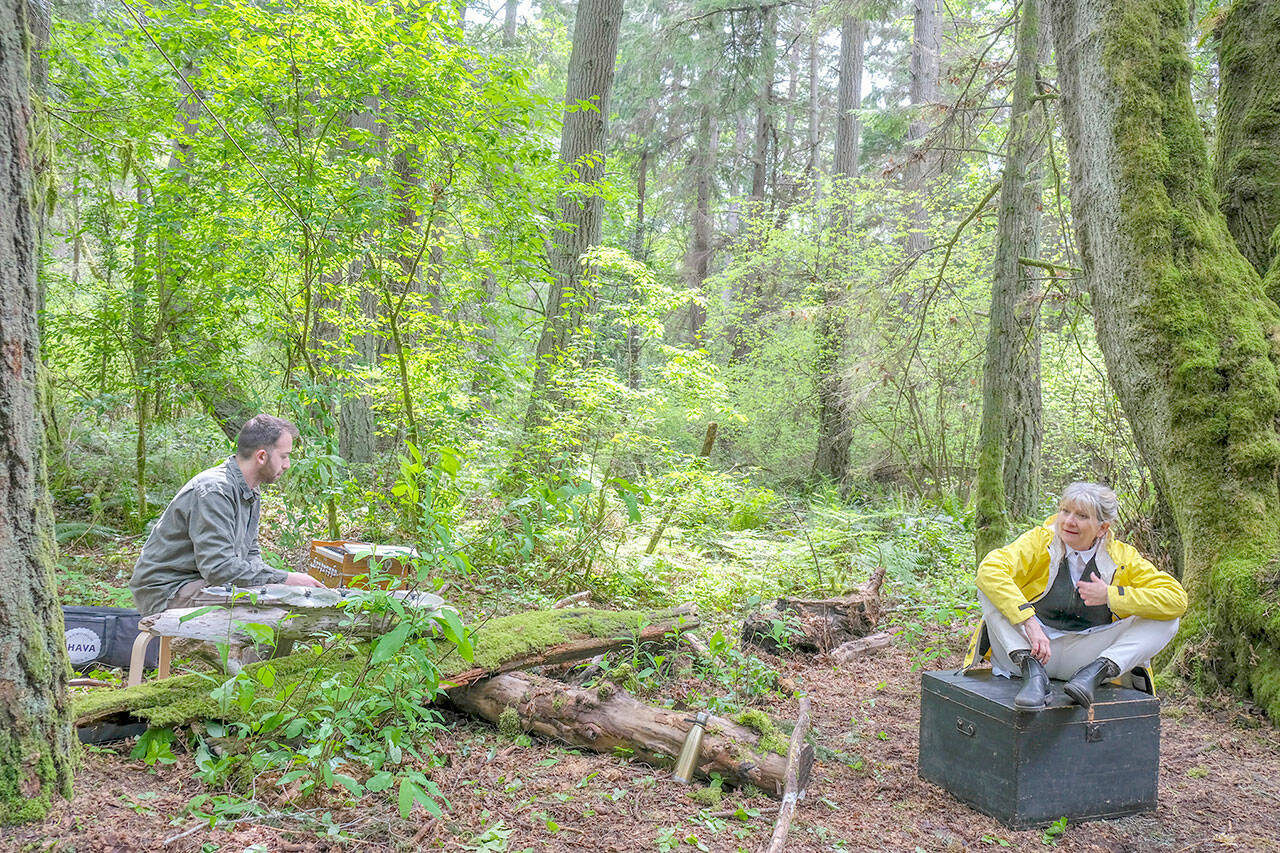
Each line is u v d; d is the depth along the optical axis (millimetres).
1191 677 4828
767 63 20344
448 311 8289
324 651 3537
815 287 15336
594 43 10156
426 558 3303
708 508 8250
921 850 3035
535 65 20344
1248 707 4520
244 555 4055
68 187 8102
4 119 2408
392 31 6285
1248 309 5375
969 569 7773
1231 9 6418
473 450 7430
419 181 7371
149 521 7184
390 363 7645
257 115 6395
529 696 3701
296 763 3035
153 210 6742
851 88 19641
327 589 3512
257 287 6715
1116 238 5586
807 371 15578
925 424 13398
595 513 7344
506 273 7895
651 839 2889
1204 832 3297
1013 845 3129
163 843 2510
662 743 3443
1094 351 10984
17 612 2500
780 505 11375
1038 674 3344
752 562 8148
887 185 15086
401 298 7066
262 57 6066
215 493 3910
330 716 3203
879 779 3666
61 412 8273
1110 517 3596
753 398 15969
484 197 7184
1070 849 3131
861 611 6039
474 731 3727
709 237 24359
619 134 24156
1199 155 5605
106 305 7523
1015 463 9477
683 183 24500
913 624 6133
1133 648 3443
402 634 2930
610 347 9617
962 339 12602
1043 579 3725
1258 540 4852
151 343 7438
